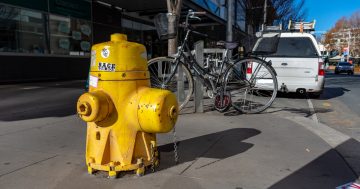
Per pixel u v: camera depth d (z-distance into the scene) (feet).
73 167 12.62
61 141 15.98
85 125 19.12
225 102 21.84
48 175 11.90
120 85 11.36
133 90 11.53
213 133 17.58
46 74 51.80
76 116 21.67
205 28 93.81
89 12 60.75
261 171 12.43
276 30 34.73
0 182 11.35
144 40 78.95
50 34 52.49
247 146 15.39
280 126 19.29
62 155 13.97
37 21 50.14
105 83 11.41
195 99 22.62
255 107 24.20
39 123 19.63
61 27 54.60
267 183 11.42
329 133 18.31
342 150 15.23
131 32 74.33
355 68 210.79
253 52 23.21
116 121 11.53
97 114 10.80
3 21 44.73
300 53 33.01
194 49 21.65
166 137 16.79
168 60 20.56
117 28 69.05
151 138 12.32
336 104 31.32
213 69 22.52
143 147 12.04
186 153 14.34
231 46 22.33
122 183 11.24
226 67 22.12
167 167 12.67
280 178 11.82
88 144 12.00
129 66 11.46
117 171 11.50
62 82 49.73
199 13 20.59
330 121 23.17
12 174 12.01
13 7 46.03
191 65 21.40
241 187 11.08
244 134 17.44
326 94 40.24
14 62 46.39
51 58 52.65
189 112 22.75
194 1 63.98
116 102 11.43
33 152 14.35
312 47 32.96
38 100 28.96
